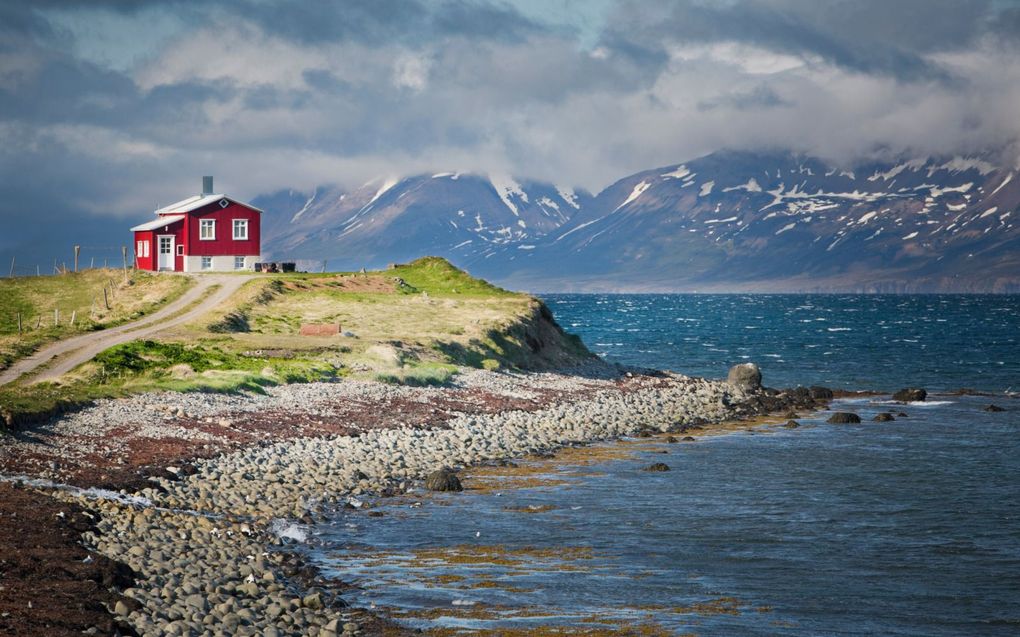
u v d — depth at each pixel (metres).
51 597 52.97
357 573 66.50
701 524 83.69
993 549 76.75
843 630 57.94
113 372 141.50
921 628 58.62
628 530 81.25
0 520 66.44
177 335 175.62
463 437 123.44
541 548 74.94
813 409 172.25
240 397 131.38
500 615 58.53
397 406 139.62
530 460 115.25
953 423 152.88
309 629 53.12
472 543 75.75
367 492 93.25
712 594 64.25
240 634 50.69
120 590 56.03
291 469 97.38
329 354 169.62
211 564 63.44
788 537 79.81
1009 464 114.94
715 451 124.25
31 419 100.44
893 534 81.19
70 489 79.75
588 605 61.12
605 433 137.88
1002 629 58.69
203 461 95.94
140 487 83.56
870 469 111.38
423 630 55.31
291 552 70.88
